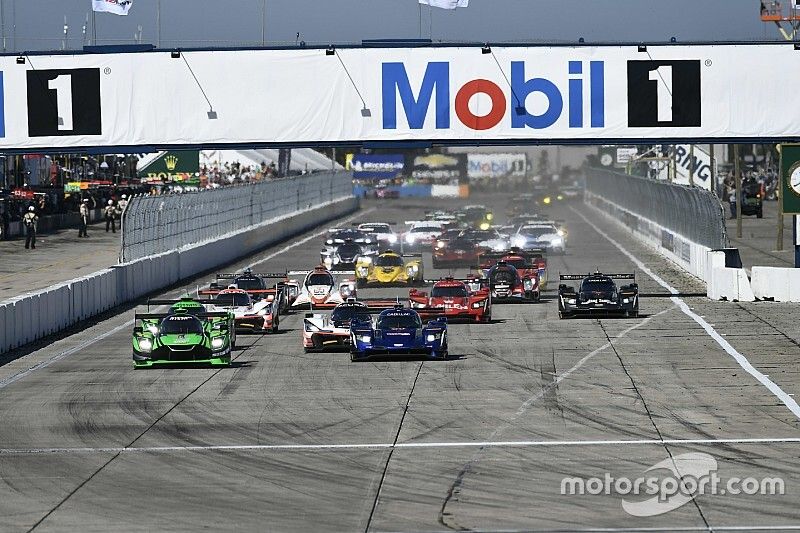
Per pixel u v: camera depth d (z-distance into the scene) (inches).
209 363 2893.7
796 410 2256.4
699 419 2191.2
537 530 1501.0
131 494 1720.0
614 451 1945.1
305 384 2642.7
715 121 3715.6
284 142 3750.0
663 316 3811.5
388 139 3730.3
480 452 1953.7
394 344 2928.2
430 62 3718.0
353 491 1715.1
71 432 2159.2
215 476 1820.9
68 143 3752.5
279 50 3737.7
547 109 3710.6
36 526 1560.0
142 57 3745.1
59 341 3422.7
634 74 3708.2
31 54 3742.6
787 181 4121.6
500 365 2871.6
